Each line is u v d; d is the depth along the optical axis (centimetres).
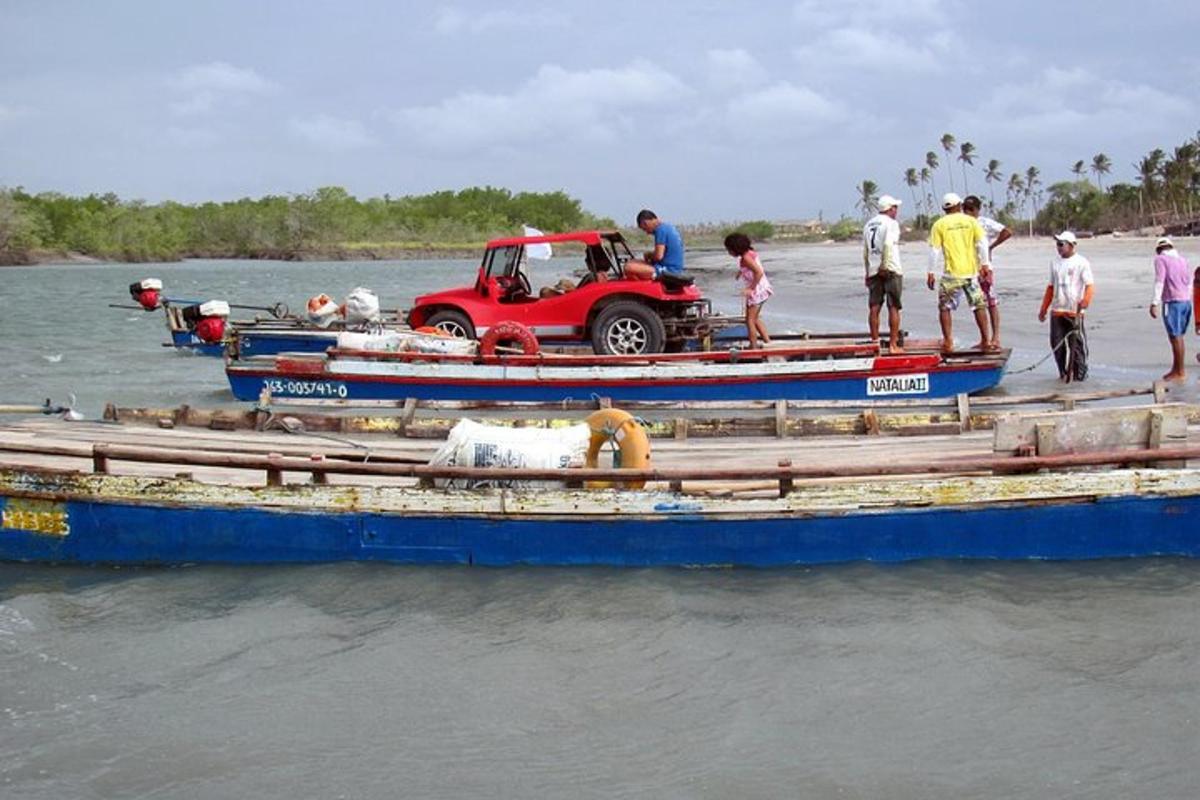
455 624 700
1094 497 768
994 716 572
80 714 593
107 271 9188
